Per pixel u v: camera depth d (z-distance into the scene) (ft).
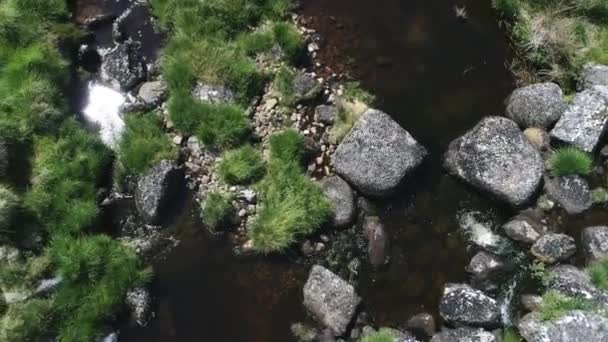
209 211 32.50
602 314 28.78
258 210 32.76
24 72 33.96
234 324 31.40
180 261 32.55
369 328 30.48
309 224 31.99
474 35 37.99
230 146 33.76
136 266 31.65
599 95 33.71
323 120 34.91
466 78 36.86
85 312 29.94
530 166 32.50
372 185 32.42
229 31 36.35
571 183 32.78
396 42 37.68
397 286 31.91
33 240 31.22
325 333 30.32
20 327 28.63
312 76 36.29
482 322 29.63
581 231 32.53
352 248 32.48
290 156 33.24
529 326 29.30
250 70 34.91
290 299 31.76
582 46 36.06
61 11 37.22
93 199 32.63
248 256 32.50
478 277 31.37
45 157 32.83
